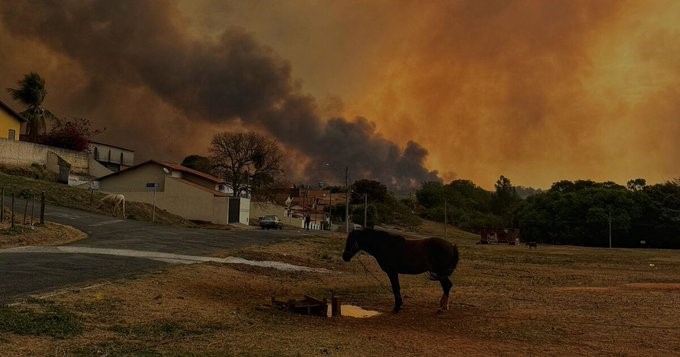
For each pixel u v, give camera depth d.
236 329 9.43
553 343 9.65
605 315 12.57
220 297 12.81
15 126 56.44
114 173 59.38
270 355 7.79
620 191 97.38
